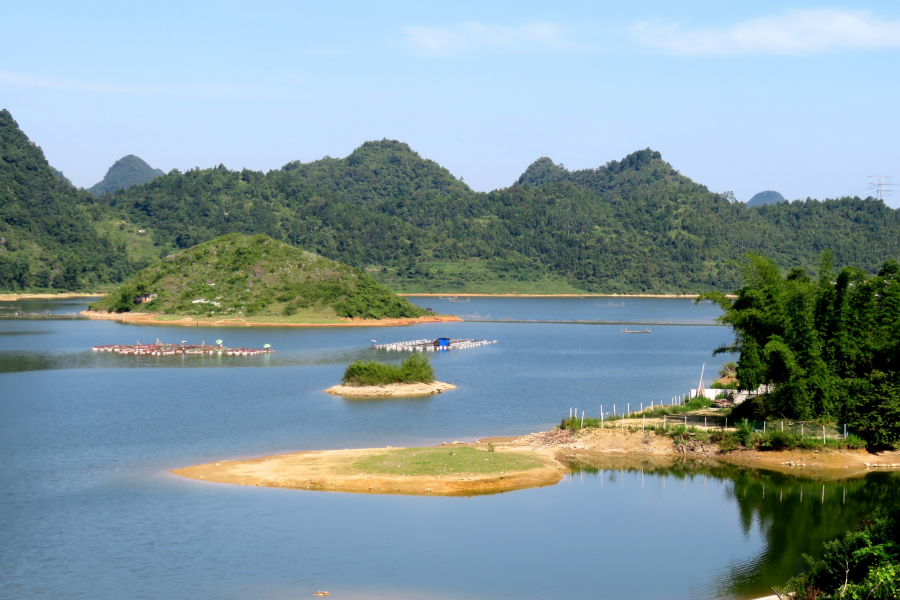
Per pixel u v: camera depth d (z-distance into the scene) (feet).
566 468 224.53
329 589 141.69
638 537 169.17
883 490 206.18
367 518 177.27
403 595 139.44
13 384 393.70
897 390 239.91
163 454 237.86
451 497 192.85
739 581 146.92
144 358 522.88
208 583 143.54
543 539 166.91
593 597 139.33
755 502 194.90
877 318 264.31
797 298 253.65
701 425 264.52
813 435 241.35
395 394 368.07
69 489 198.49
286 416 306.55
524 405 341.21
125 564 151.33
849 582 127.95
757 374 252.62
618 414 308.40
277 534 167.12
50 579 144.66
